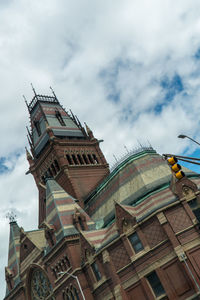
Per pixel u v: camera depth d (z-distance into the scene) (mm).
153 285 46594
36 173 85750
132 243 49062
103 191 66250
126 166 61844
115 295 48406
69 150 81125
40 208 81938
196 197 46719
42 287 63375
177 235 45438
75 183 75125
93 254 52406
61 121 88625
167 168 57406
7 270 72125
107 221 59281
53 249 58000
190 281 43375
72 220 60000
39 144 85562
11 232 79000
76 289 53531
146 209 50000
